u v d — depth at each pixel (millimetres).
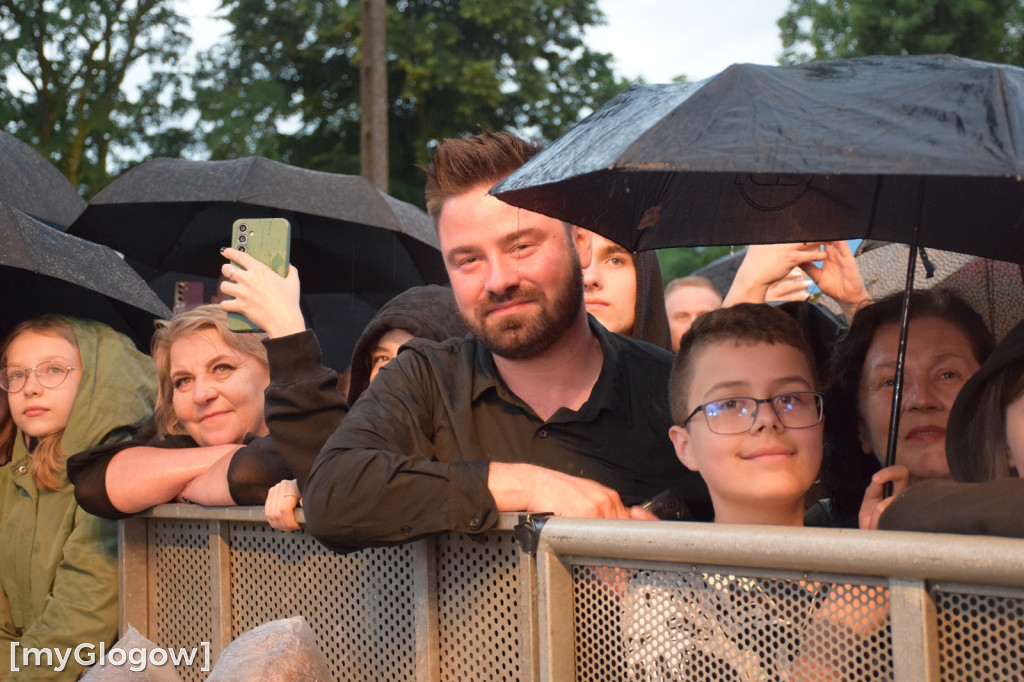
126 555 2334
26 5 19172
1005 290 2217
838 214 1968
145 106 20234
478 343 2057
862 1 21453
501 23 22781
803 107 1210
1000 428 1497
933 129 1132
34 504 2605
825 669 1297
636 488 1993
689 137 1197
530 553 1562
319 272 4242
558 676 1541
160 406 2539
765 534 1310
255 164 3967
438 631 1751
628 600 1499
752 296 2734
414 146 21734
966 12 20891
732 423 1650
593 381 2027
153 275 4531
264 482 2033
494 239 1858
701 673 1418
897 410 1749
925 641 1187
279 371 1905
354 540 1675
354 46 22531
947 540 1158
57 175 4570
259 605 2088
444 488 1635
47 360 2564
